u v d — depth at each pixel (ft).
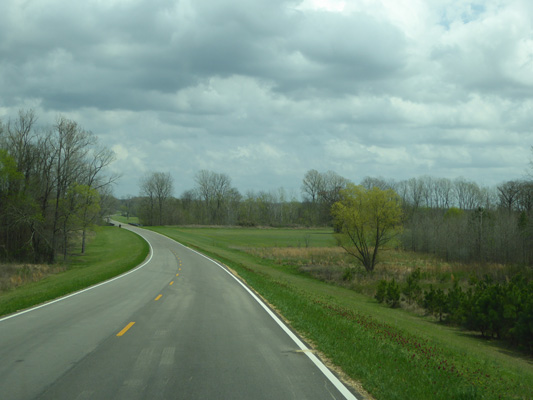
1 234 181.78
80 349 28.94
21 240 183.83
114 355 27.27
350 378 22.65
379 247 183.32
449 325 76.89
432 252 223.71
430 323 77.51
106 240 291.99
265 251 210.18
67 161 177.88
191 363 25.36
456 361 30.99
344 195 167.22
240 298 59.98
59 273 146.61
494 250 187.11
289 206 504.84
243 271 112.27
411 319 78.69
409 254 220.64
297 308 48.75
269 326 38.45
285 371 23.73
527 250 178.70
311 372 23.58
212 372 23.43
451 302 77.92
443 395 19.86
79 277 100.42
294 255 198.39
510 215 216.13
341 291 114.01
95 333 34.63
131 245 250.16
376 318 55.83
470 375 25.25
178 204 503.20
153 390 20.27
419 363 26.16
